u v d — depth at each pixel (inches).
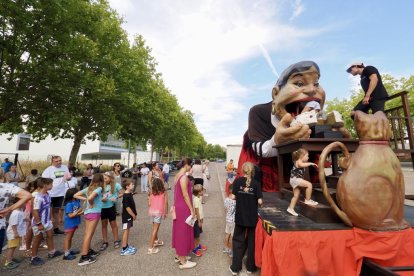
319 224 139.8
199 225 204.7
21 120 512.7
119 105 662.5
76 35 469.7
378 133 133.7
